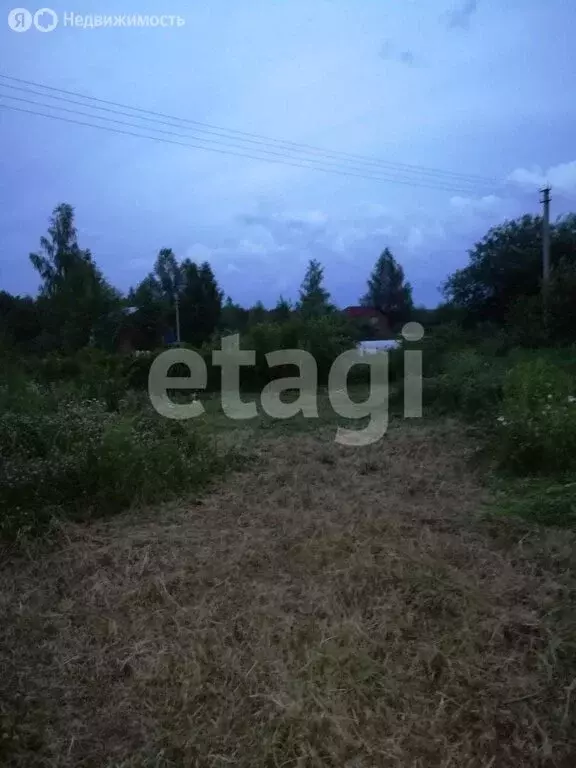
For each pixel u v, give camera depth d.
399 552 3.29
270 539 3.69
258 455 6.05
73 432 5.04
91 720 2.13
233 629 2.63
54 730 2.08
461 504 4.27
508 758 1.91
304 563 3.27
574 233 22.05
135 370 11.23
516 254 21.78
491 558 3.31
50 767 1.92
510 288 21.91
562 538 3.49
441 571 3.05
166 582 3.11
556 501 4.11
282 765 1.88
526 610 2.73
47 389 8.02
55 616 2.83
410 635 2.54
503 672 2.29
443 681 2.25
